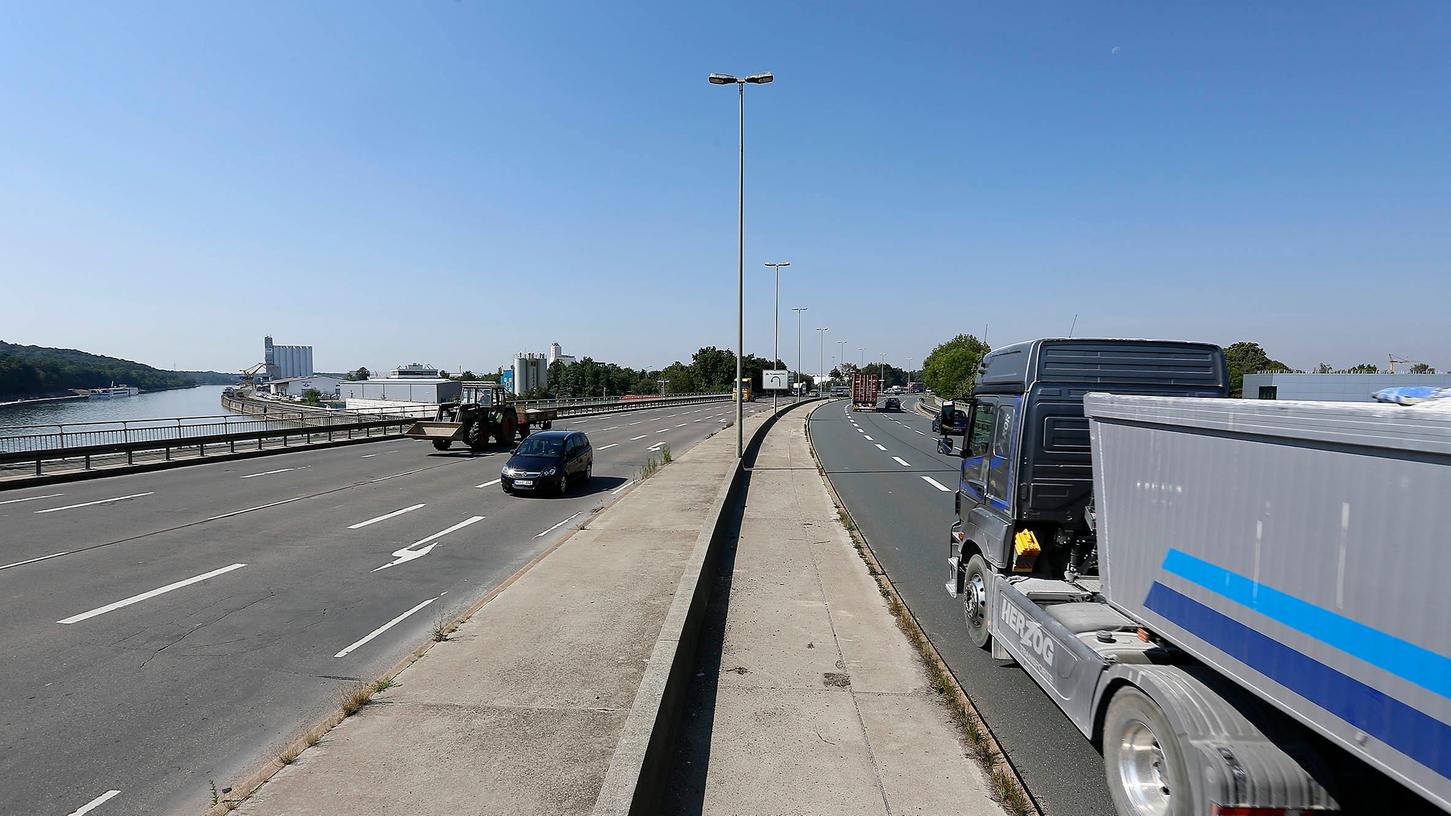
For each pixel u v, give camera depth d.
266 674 6.22
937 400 77.62
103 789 4.41
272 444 28.64
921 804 4.13
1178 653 4.12
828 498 15.87
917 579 9.55
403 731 4.79
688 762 4.59
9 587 8.77
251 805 3.89
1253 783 3.08
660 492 15.98
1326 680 2.76
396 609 8.12
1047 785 4.47
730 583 8.91
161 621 7.59
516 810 3.85
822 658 6.41
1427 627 2.36
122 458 22.80
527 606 7.64
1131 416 4.20
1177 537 3.77
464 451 27.59
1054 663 4.77
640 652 6.30
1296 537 2.93
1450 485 2.28
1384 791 3.10
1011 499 6.09
